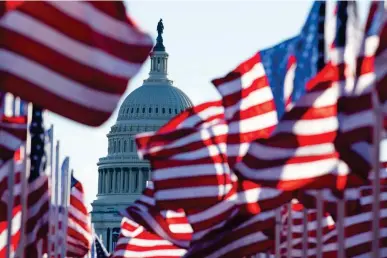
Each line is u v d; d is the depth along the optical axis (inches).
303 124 1838.1
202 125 2561.5
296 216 2849.4
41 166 2322.8
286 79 2197.3
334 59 1806.1
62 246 3208.7
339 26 1809.8
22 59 1537.9
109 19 1546.5
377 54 1653.5
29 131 2299.5
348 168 1854.1
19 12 1540.4
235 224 2450.8
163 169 2455.7
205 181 2453.2
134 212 2896.2
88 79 1542.8
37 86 1540.4
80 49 1544.0
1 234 2407.7
